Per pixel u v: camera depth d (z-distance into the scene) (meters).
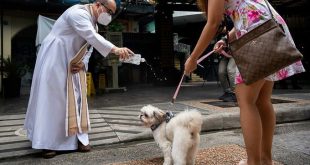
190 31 19.23
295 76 10.65
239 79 2.30
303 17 15.17
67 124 3.70
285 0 12.95
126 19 15.10
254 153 2.28
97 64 12.62
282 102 6.52
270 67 2.02
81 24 3.58
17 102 8.57
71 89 3.79
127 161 3.37
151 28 17.08
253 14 2.24
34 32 14.38
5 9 12.00
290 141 3.99
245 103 2.30
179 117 2.95
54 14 13.01
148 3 13.58
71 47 3.79
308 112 5.61
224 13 2.42
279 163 3.07
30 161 3.52
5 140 4.24
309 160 3.18
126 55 3.49
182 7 14.52
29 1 11.07
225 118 4.97
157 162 3.30
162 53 14.62
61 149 3.72
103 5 3.75
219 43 2.93
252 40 2.11
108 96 9.68
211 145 3.93
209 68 18.19
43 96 3.64
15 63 10.61
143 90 11.91
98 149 3.99
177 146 2.87
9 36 12.34
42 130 3.59
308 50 15.06
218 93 9.87
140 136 4.34
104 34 11.85
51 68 3.68
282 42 2.03
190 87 13.19
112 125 5.02
